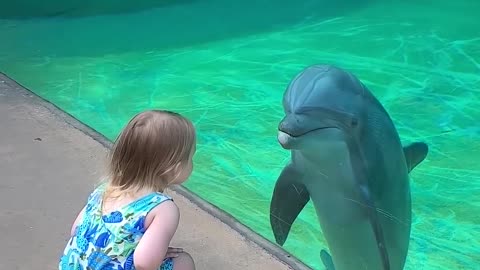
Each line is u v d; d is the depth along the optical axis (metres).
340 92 3.12
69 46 8.03
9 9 9.31
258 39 8.84
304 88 3.11
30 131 5.04
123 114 5.95
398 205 3.40
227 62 7.75
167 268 2.38
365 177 3.10
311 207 3.45
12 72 6.96
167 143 2.26
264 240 3.71
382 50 8.41
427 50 8.34
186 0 10.59
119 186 2.29
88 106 6.06
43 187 4.18
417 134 5.81
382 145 3.23
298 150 3.06
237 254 3.56
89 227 2.29
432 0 10.77
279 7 10.50
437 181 4.87
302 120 2.96
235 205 4.23
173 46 8.33
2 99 5.73
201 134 5.64
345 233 3.26
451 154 5.35
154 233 2.21
